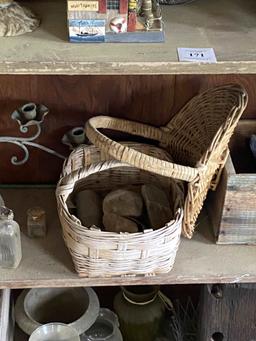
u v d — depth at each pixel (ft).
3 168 5.65
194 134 5.13
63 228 4.71
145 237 4.54
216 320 5.21
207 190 5.01
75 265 4.81
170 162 4.78
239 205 4.88
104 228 5.00
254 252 5.08
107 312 5.74
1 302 5.11
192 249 5.09
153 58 4.04
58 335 5.24
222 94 4.92
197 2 4.66
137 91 5.27
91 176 5.43
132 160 4.41
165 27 4.35
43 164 5.65
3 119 5.36
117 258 4.65
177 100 5.34
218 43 4.20
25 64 3.98
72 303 5.72
